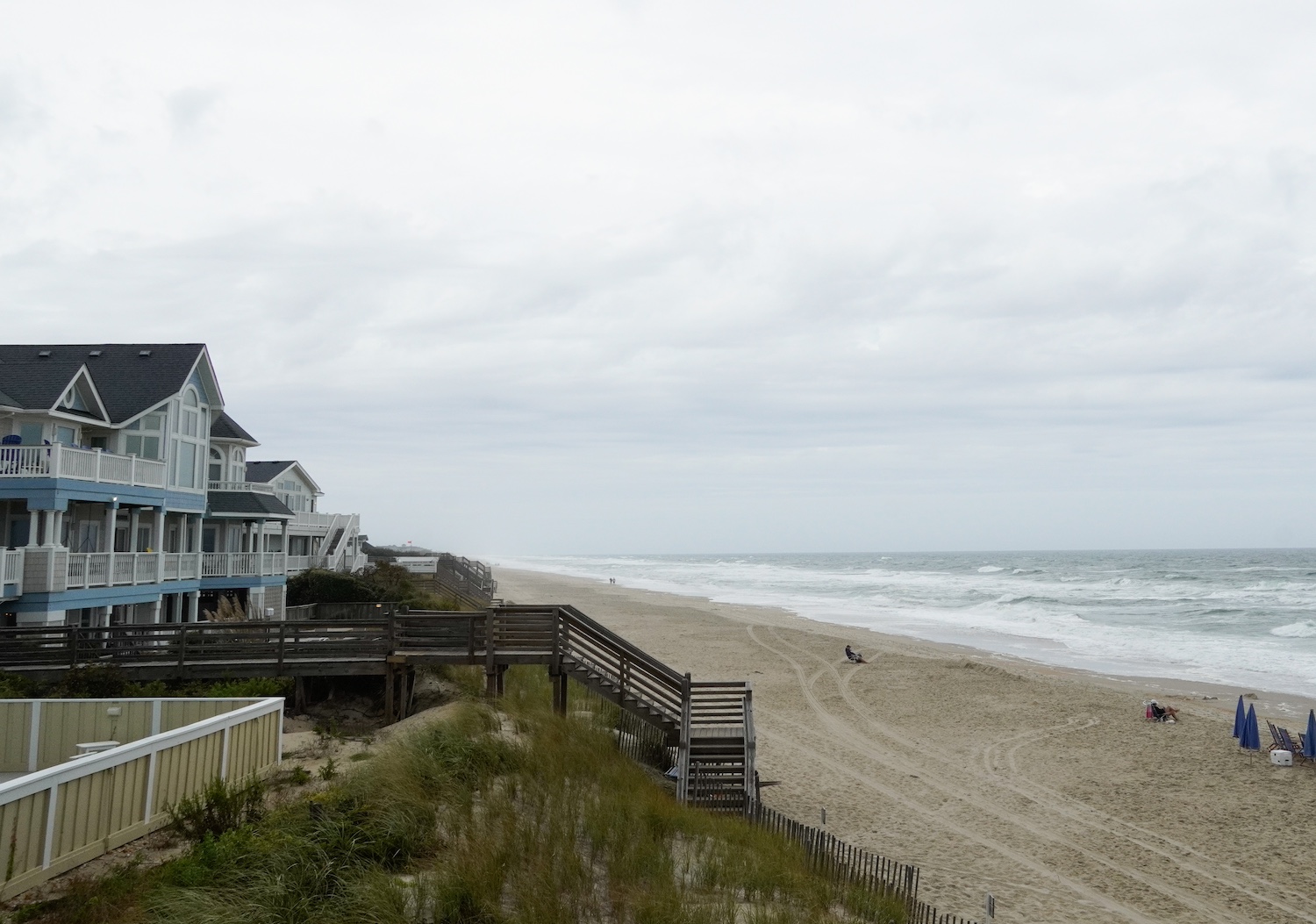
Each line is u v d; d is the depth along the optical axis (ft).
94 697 60.29
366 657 65.51
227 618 96.99
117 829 32.60
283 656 65.82
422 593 144.05
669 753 63.31
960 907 43.52
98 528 89.81
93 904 26.68
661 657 126.00
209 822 33.42
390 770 37.65
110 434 92.27
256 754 43.21
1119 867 49.96
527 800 39.47
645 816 41.52
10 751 44.37
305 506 176.14
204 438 103.96
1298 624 176.55
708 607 221.46
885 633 168.76
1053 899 45.14
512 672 78.23
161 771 35.27
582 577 399.44
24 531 82.02
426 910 27.22
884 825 56.34
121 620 90.94
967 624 186.09
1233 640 158.30
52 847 29.35
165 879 27.68
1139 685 110.93
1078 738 80.53
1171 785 65.98
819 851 43.86
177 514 105.70
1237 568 427.33
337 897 27.22
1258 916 43.83
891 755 74.28
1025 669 122.83
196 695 61.11
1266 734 82.38
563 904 29.19
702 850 39.70
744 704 59.88
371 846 30.96
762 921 31.01
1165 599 243.19
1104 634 168.04
